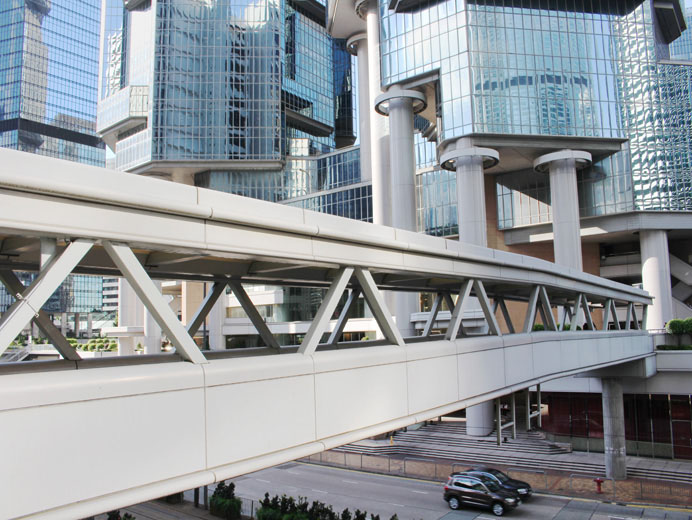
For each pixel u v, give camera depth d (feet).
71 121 482.69
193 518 80.74
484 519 73.97
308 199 231.91
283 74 264.93
